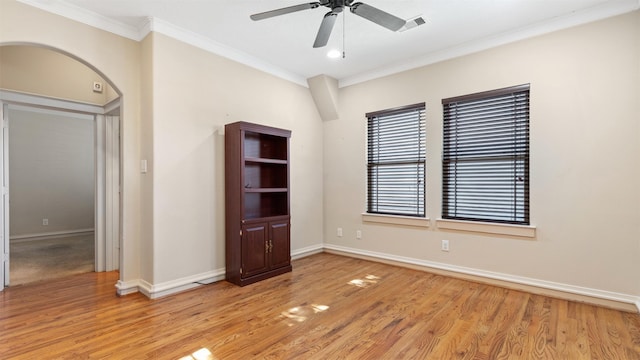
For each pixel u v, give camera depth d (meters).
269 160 3.73
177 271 3.14
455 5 2.73
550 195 3.00
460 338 2.23
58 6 2.65
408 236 3.97
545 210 3.03
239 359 1.97
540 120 3.05
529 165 3.12
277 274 3.70
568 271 2.92
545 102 3.03
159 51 3.01
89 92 3.80
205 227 3.38
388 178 4.23
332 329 2.37
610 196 2.73
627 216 2.66
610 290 2.73
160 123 3.01
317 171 4.78
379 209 4.32
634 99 2.63
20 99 3.35
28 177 6.02
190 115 3.25
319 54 3.78
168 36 3.07
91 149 6.75
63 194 6.42
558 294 2.95
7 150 3.30
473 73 3.46
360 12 2.21
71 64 3.70
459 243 3.56
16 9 2.47
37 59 3.48
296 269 3.94
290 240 4.03
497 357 1.99
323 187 4.87
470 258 3.48
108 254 3.88
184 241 3.20
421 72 3.86
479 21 3.00
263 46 3.56
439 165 3.71
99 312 2.65
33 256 4.71
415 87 3.91
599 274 2.77
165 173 3.05
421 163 3.92
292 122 4.39
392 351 2.07
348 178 4.58
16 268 4.04
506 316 2.57
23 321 2.48
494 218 3.37
